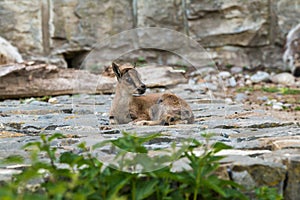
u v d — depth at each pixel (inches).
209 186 196.5
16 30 712.4
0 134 326.0
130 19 741.9
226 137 306.2
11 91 517.7
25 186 200.7
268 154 239.1
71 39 727.1
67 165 227.0
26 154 261.6
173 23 748.6
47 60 719.1
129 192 202.7
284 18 754.8
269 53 759.7
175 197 198.4
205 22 749.9
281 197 205.9
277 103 514.9
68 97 519.5
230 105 472.1
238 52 756.6
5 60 593.9
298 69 706.2
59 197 169.2
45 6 717.9
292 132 314.3
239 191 210.2
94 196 193.2
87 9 727.7
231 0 744.3
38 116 385.1
